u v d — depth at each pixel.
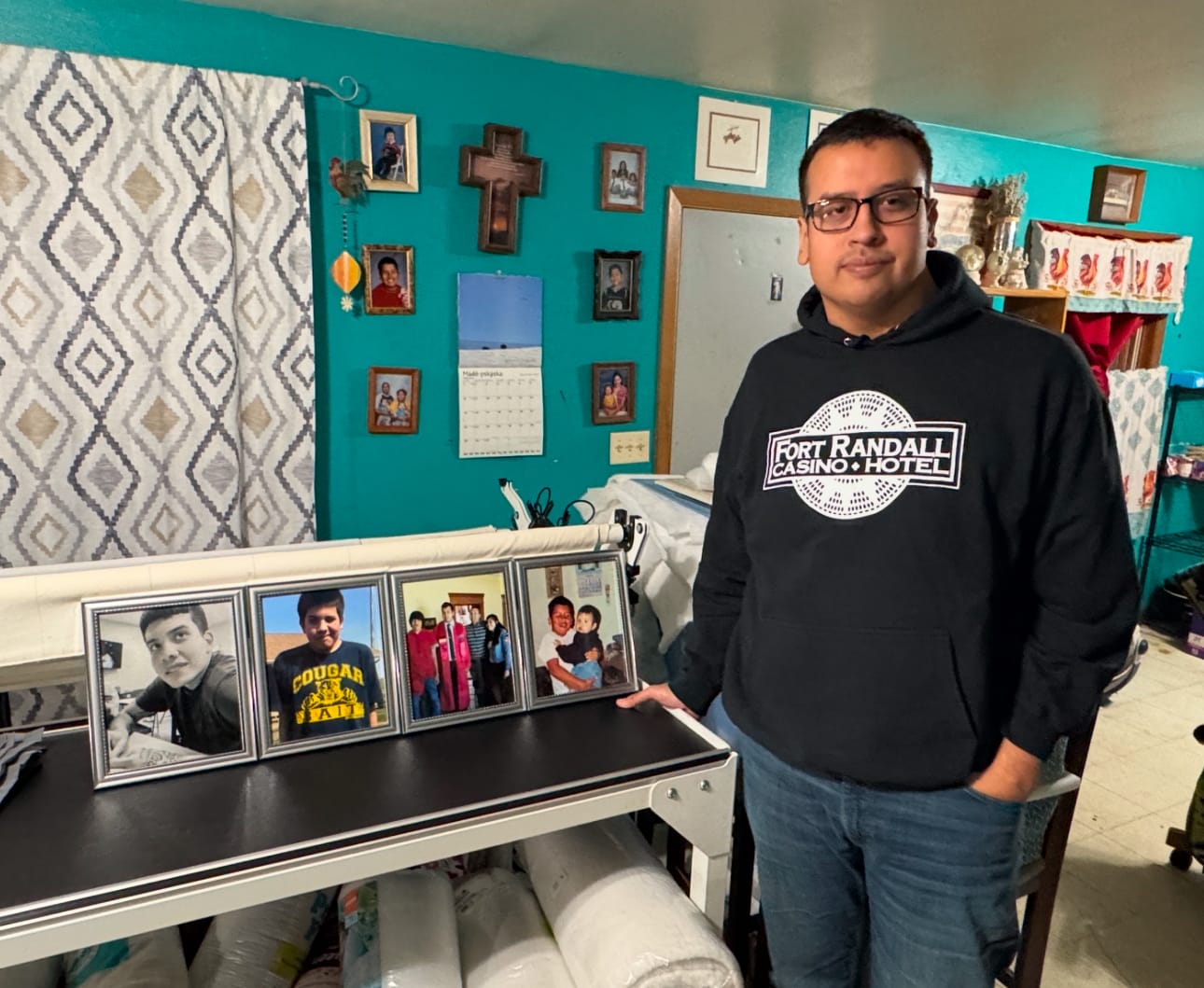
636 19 1.82
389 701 1.22
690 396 2.57
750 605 1.23
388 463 2.20
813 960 1.26
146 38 1.77
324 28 1.92
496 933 1.36
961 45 1.93
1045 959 1.82
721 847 1.27
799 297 2.69
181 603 1.12
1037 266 3.12
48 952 0.88
